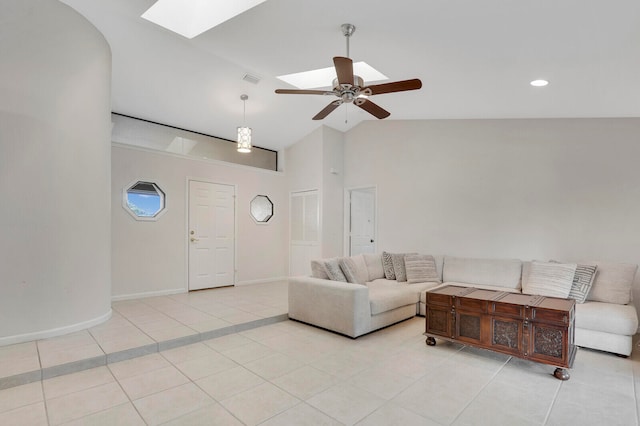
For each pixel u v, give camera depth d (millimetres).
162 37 3652
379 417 2041
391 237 5891
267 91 4859
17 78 2977
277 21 2891
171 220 5227
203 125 5523
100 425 1948
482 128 5016
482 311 2967
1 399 2219
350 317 3412
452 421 2006
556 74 3057
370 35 2875
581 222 4242
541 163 4539
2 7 2908
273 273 6633
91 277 3473
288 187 6836
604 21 2135
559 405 2195
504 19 2311
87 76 3402
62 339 3098
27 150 3023
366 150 6293
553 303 2830
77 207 3330
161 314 4016
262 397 2268
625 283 3412
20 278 2988
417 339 3443
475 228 5039
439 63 3201
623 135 4020
